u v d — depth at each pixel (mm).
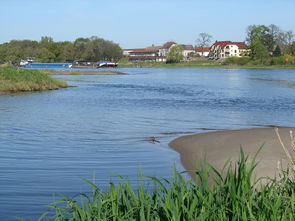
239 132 15609
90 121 20453
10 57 152625
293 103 30719
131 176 10031
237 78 72000
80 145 14203
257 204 5211
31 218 7262
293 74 87188
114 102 31266
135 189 8570
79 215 5484
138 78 75562
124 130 17656
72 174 10242
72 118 21594
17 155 12492
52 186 9148
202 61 165375
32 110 25328
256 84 55438
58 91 42625
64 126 18688
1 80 42188
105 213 5289
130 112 24703
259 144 12742
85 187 9102
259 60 141250
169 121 20688
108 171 10570
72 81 64062
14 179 9766
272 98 35000
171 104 30000
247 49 154750
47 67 142625
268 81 62344
